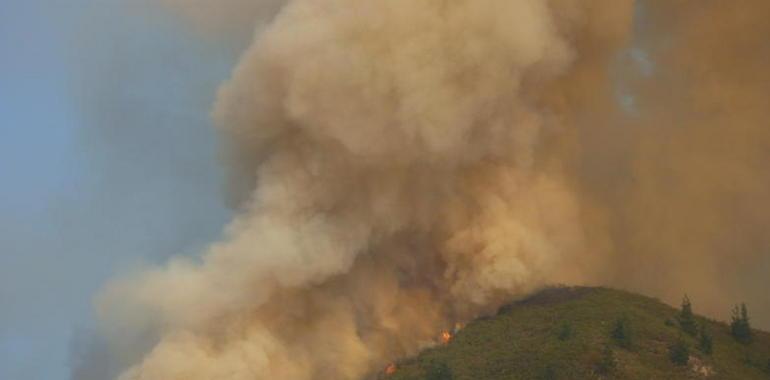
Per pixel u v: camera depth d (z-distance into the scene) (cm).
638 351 16425
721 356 16738
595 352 16175
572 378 15512
